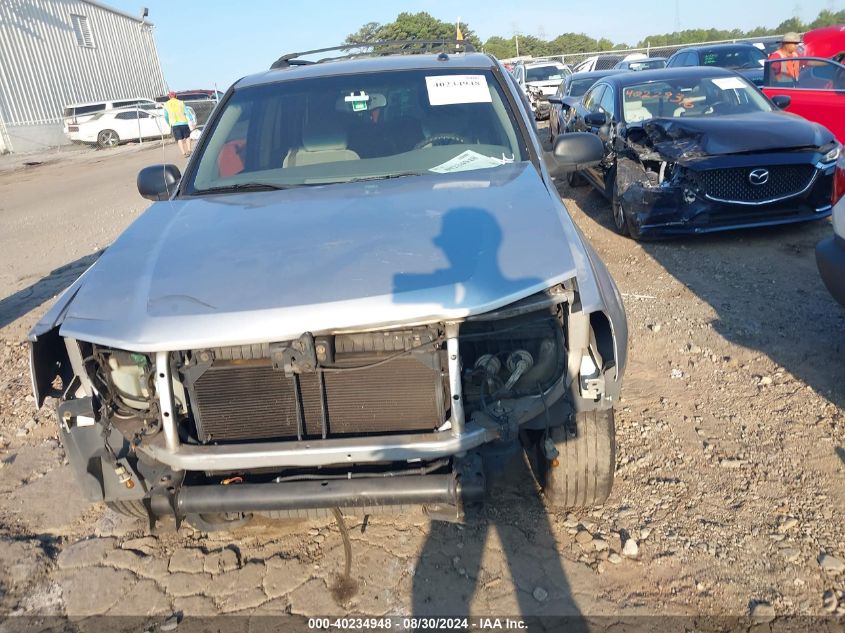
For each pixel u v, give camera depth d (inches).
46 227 425.7
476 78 153.5
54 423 169.2
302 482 93.7
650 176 265.0
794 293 209.3
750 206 251.8
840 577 104.6
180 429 95.7
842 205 147.2
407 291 91.7
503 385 95.4
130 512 116.9
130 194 524.1
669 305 209.8
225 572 114.5
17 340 233.6
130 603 109.4
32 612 108.7
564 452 108.1
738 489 125.3
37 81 1053.2
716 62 497.0
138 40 1346.0
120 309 96.1
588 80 528.4
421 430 94.5
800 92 346.0
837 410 146.2
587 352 98.0
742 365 169.6
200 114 1040.8
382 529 121.1
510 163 134.7
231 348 93.3
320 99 151.5
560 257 97.5
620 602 102.9
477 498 91.2
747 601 101.7
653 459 135.8
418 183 126.5
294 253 101.6
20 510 134.1
